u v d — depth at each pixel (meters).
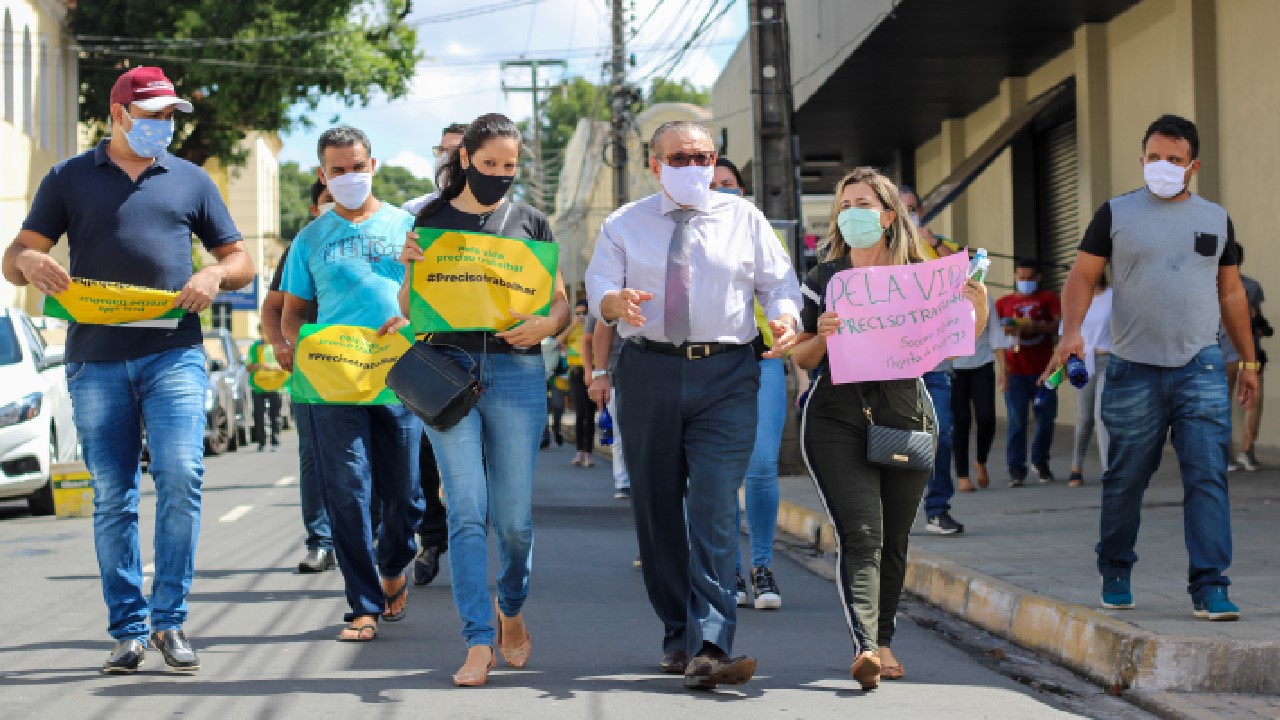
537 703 5.41
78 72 38.72
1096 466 14.75
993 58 20.73
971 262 5.68
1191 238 6.43
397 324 6.67
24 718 5.16
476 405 5.80
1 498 13.35
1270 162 14.52
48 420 12.90
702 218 5.67
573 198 64.94
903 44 19.69
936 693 5.68
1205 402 6.39
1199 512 6.33
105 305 5.82
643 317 5.45
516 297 5.78
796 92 24.17
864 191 5.73
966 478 12.40
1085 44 18.83
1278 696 5.67
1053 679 6.12
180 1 37.53
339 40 37.00
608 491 14.68
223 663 6.18
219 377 22.39
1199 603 6.30
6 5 31.02
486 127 5.78
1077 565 8.05
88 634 6.90
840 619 7.46
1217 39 15.65
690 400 5.60
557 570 9.13
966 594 7.60
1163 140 6.36
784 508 11.70
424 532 8.34
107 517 5.95
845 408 5.71
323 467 6.77
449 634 6.89
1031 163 22.17
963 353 5.65
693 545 5.61
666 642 6.04
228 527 11.58
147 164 6.02
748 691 5.68
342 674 5.95
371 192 6.97
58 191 5.91
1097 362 11.52
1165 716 5.42
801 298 5.77
